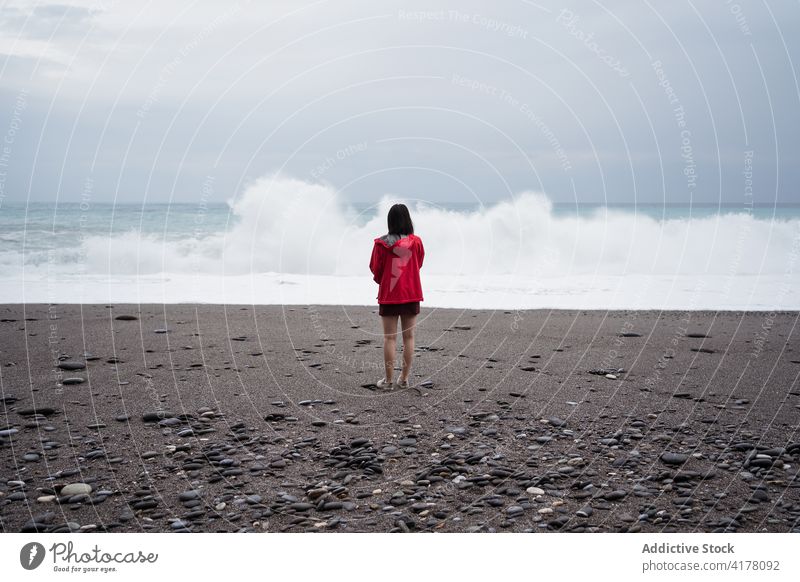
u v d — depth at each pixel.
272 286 16.92
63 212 40.69
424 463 5.15
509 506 4.36
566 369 8.38
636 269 20.09
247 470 4.98
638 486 4.67
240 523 4.12
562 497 4.50
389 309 7.33
